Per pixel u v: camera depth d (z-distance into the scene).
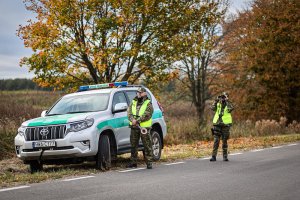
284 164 11.57
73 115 11.28
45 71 17.41
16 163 14.54
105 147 11.28
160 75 18.89
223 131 13.20
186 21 18.94
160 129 13.79
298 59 35.22
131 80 18.95
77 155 10.79
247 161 12.73
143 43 18.70
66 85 18.45
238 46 35.09
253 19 36.38
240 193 7.57
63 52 17.08
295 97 37.16
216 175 9.80
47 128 10.95
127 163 12.97
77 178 9.62
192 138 23.34
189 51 19.11
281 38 35.88
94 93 12.53
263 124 29.22
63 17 17.05
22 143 11.08
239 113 36.62
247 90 36.62
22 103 23.42
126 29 17.95
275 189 7.90
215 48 32.88
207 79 34.44
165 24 18.70
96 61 16.97
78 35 17.86
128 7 17.45
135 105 11.78
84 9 17.36
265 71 35.91
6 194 7.79
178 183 8.70
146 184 8.63
